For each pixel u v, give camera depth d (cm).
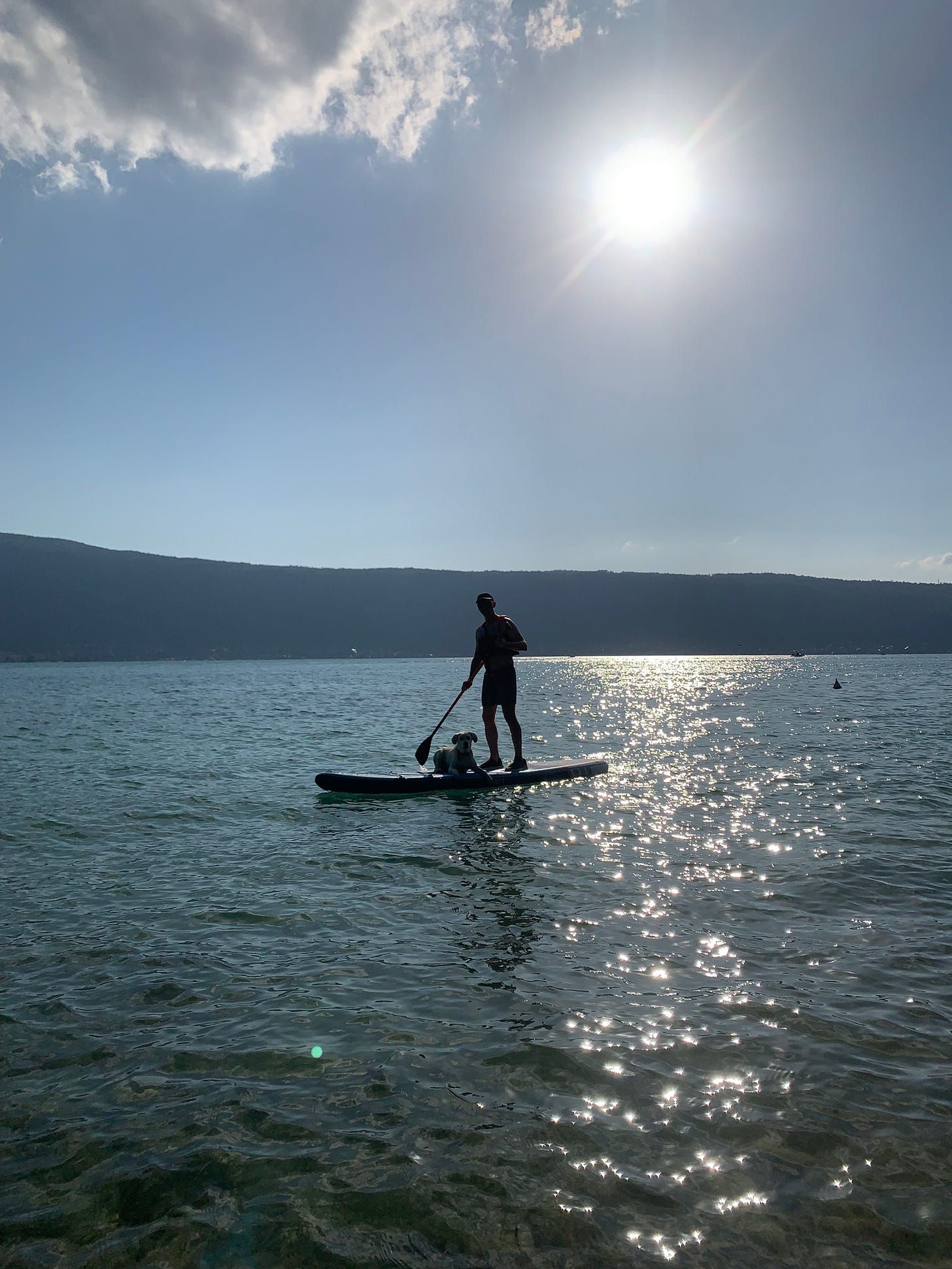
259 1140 300
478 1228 254
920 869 650
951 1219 253
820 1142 292
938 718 2086
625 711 2606
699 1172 278
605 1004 407
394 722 2194
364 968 459
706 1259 239
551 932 515
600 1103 319
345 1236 251
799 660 15300
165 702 3419
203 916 552
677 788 1041
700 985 430
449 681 6094
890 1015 391
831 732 1761
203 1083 339
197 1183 277
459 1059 354
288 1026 388
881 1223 253
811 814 871
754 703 2936
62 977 449
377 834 798
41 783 1116
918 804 916
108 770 1243
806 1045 362
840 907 557
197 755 1429
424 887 617
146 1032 383
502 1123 307
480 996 420
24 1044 374
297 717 2414
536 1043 367
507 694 1109
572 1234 250
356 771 1230
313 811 909
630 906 565
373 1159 288
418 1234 252
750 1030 377
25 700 3650
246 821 860
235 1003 415
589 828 815
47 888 618
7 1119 316
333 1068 349
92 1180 279
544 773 1103
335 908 567
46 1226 258
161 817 880
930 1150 287
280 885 623
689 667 10294
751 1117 308
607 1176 276
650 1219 256
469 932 516
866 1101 317
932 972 443
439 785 1022
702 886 612
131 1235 254
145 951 488
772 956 469
